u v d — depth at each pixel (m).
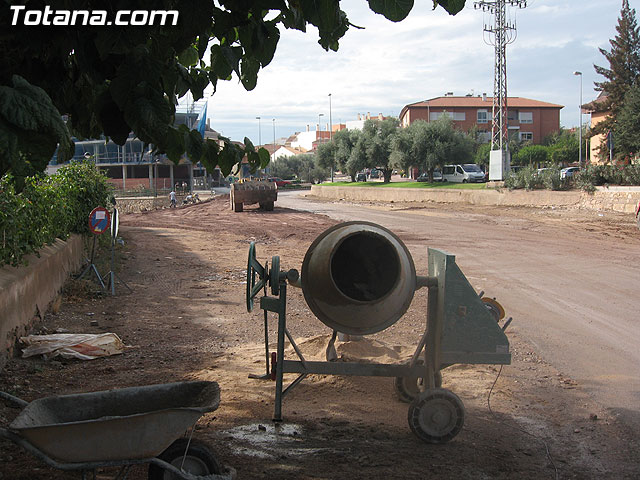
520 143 94.88
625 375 6.66
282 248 18.44
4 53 3.40
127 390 3.78
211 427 5.07
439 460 4.46
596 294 11.21
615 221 25.06
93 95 4.00
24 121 2.51
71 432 3.22
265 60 3.86
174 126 3.99
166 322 9.02
